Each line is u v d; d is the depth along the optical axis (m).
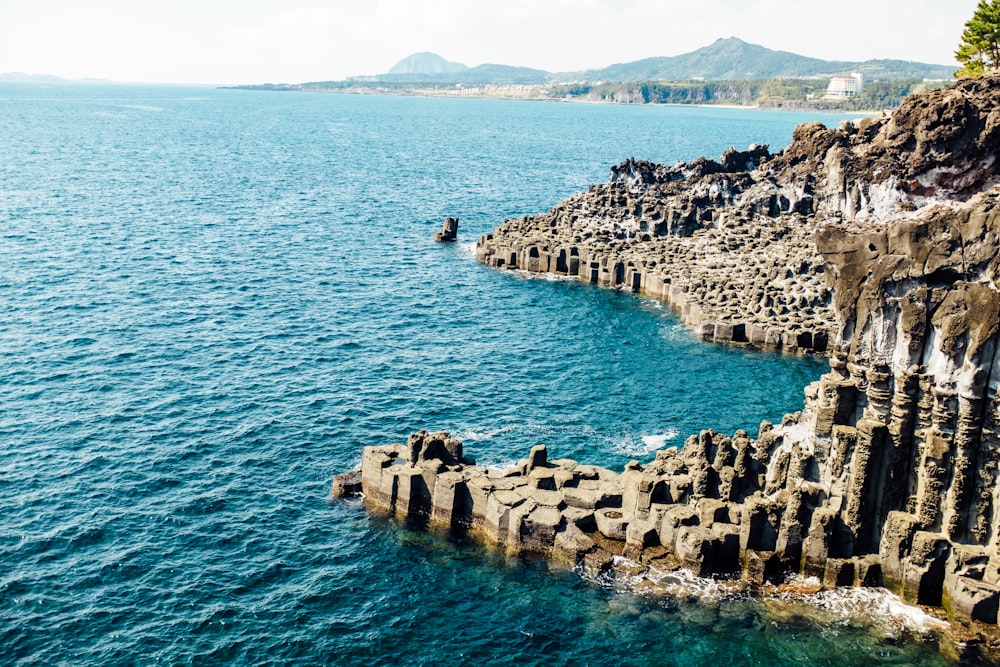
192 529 54.38
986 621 45.56
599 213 128.62
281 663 43.78
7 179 181.38
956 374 45.81
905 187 90.44
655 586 49.72
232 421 69.19
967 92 89.19
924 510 47.50
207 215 152.00
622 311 102.00
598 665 44.47
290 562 51.66
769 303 95.38
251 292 104.69
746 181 124.19
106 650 43.91
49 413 68.94
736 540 50.72
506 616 47.72
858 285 48.28
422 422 70.56
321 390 76.12
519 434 68.75
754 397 77.06
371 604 48.34
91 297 98.69
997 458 45.41
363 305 101.81
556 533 52.41
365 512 56.97
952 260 45.53
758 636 46.12
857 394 49.47
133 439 65.44
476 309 101.94
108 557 51.12
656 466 56.94
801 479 51.12
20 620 45.59
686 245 116.19
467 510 55.62
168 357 82.06
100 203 157.50
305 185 197.12
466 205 175.12
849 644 45.50
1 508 55.41
